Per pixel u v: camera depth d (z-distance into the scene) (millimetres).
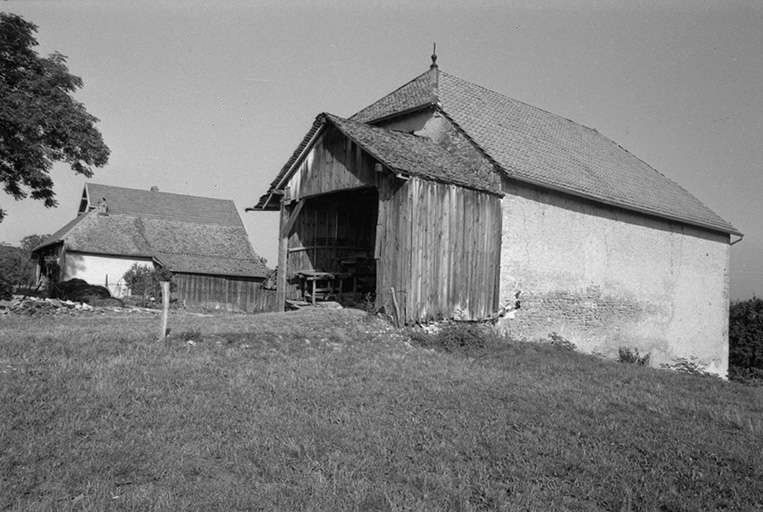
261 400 7215
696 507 5125
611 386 10211
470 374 9961
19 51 18016
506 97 22281
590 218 18438
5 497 4434
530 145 18609
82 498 4520
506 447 6246
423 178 13617
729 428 7918
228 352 9680
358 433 6293
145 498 4539
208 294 34438
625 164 24375
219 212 46031
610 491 5391
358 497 4793
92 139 19516
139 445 5555
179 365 8484
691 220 22297
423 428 6625
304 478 5113
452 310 14211
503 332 15500
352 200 19094
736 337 31969
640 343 20422
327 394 7688
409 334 12945
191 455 5488
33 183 19391
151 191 45375
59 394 6738
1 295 17188
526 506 4961
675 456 6402
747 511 5148
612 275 19266
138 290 32156
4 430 5559
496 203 15492
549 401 8359
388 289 13609
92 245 33406
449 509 4793
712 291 24422
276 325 12188
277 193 17281
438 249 13945
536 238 16531
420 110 17703
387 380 8891
